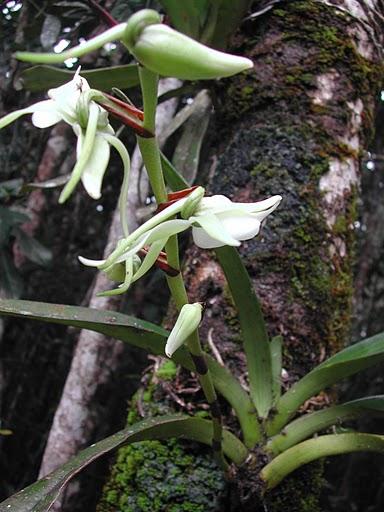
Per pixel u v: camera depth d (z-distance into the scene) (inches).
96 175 14.4
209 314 23.9
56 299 64.3
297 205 24.8
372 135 28.0
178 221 15.0
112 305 41.1
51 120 14.7
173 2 24.8
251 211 15.4
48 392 65.4
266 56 27.1
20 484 64.5
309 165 25.4
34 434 65.2
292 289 24.0
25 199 48.9
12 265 42.8
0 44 44.3
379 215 63.9
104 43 13.4
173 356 19.9
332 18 27.4
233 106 27.2
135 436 18.4
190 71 13.4
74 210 62.7
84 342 41.1
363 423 66.5
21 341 62.8
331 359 20.2
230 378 21.0
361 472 69.1
